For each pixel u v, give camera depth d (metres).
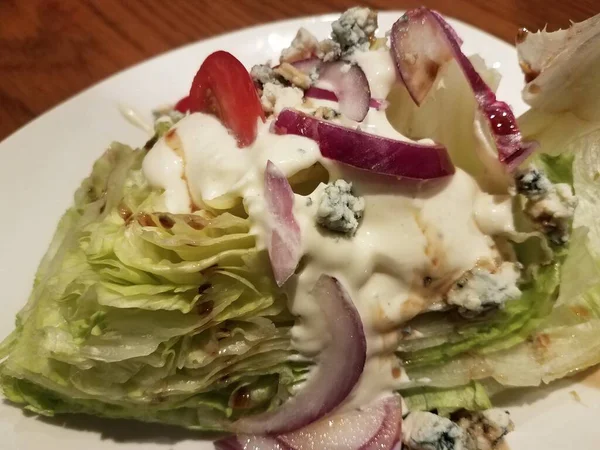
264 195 0.13
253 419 0.15
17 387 0.15
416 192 0.14
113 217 0.14
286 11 0.26
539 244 0.14
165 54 0.22
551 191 0.14
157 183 0.15
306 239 0.13
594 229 0.16
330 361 0.14
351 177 0.14
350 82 0.15
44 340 0.14
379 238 0.14
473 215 0.14
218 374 0.14
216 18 0.26
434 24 0.15
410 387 0.15
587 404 0.15
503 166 0.14
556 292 0.15
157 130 0.18
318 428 0.14
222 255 0.13
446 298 0.14
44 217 0.19
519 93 0.21
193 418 0.15
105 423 0.15
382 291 0.14
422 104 0.16
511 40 0.24
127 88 0.22
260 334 0.14
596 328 0.15
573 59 0.15
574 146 0.16
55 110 0.21
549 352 0.15
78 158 0.20
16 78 0.24
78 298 0.13
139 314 0.13
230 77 0.15
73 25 0.26
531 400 0.15
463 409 0.15
